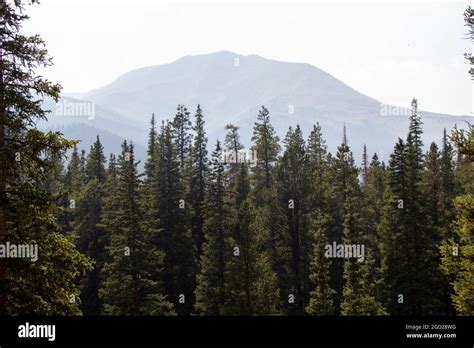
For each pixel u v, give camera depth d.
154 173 65.38
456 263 20.39
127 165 43.38
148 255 40.25
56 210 15.79
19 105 14.88
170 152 63.97
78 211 59.34
